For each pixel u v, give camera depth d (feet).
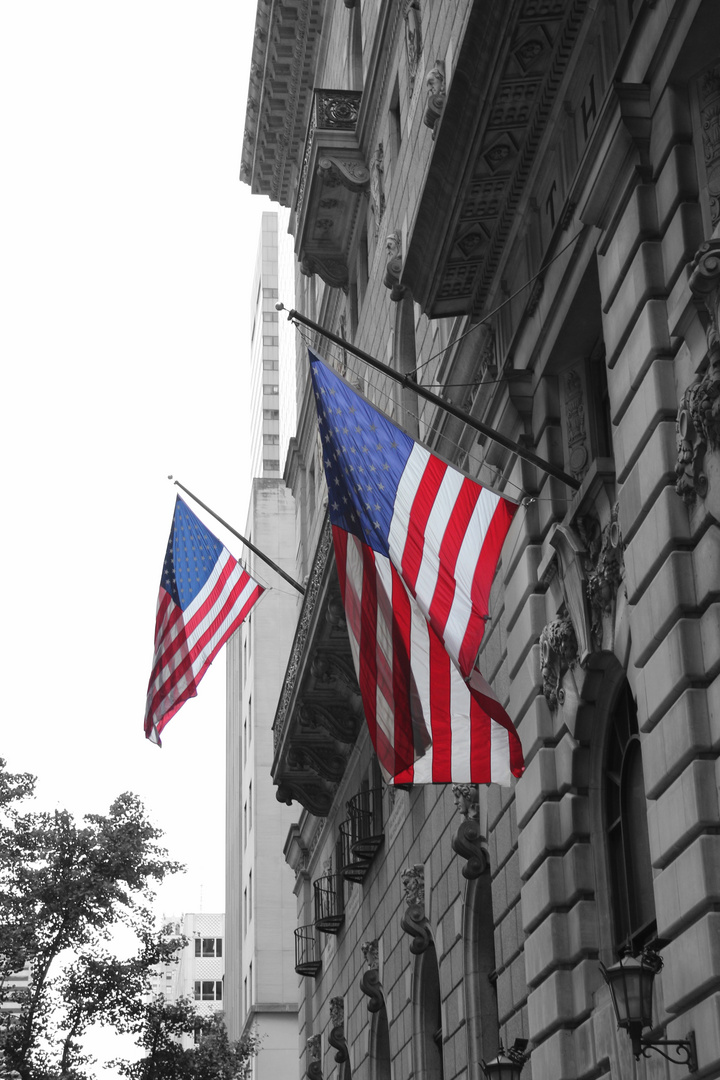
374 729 50.42
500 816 66.95
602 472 53.78
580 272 54.95
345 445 53.52
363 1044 108.68
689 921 41.86
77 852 132.57
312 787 131.03
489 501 51.21
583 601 54.44
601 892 54.90
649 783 45.34
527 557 61.05
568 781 56.29
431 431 79.87
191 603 88.99
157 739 87.51
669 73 46.24
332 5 127.34
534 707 59.16
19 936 126.00
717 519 42.11
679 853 43.06
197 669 87.51
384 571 51.57
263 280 294.87
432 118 73.26
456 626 49.29
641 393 46.88
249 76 150.92
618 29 52.95
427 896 85.40
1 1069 122.83
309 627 109.81
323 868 137.80
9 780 133.28
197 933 469.16
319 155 108.47
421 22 88.28
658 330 46.16
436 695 50.39
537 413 61.46
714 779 41.57
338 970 123.34
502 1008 65.67
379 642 51.13
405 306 95.45
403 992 92.89
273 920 214.07
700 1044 40.88
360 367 112.06
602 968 46.26
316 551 107.24
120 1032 133.59
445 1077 78.79
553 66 56.90
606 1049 50.39
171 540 90.99
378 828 105.40
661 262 46.91
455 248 64.90
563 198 58.90
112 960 131.13
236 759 273.54
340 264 119.03
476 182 61.52
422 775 49.60
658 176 47.34
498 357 67.62
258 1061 203.82
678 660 43.01
